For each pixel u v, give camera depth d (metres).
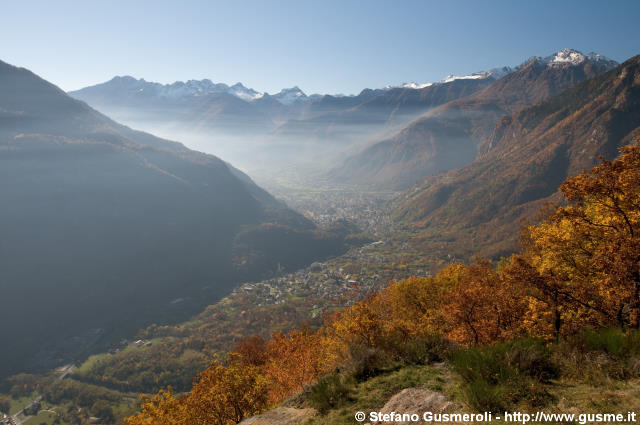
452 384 6.41
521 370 6.08
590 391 5.23
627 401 4.70
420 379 6.98
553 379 5.89
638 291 10.48
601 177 11.95
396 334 9.92
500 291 15.66
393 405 6.06
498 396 5.28
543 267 14.02
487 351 6.79
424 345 8.82
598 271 12.27
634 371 5.53
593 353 6.41
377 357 8.52
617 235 11.45
